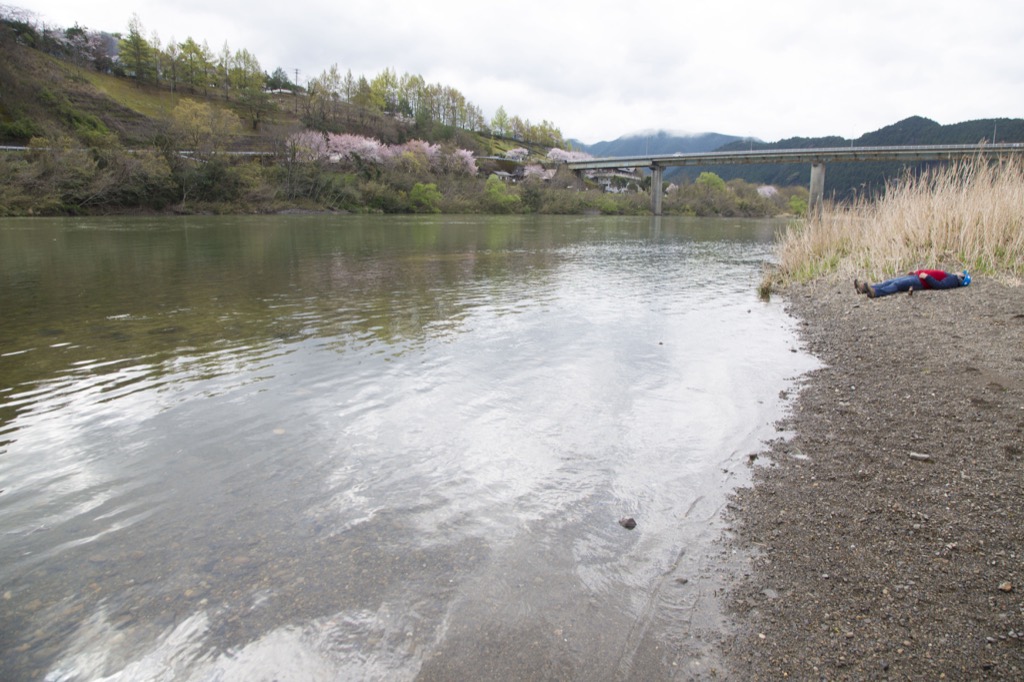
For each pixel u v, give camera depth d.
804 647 2.59
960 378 6.00
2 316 9.23
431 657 2.53
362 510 3.70
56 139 44.59
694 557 3.27
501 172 94.94
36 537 3.40
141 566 3.13
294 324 8.85
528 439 4.81
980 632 2.62
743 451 4.64
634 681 2.42
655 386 6.16
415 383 6.16
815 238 15.68
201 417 5.20
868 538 3.39
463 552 3.28
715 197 90.62
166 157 47.59
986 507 3.61
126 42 87.19
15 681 2.37
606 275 15.27
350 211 58.41
